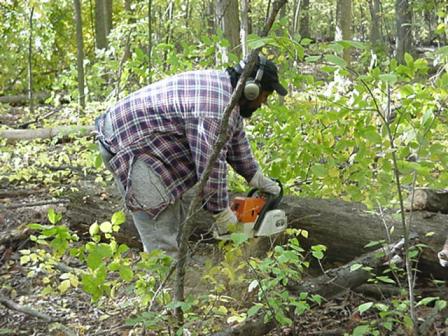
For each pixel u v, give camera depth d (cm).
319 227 445
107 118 391
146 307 386
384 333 367
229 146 391
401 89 361
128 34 1090
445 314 381
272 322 360
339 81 588
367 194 376
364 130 357
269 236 402
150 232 386
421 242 416
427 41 2033
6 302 420
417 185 455
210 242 460
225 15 891
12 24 1368
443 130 433
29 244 540
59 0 1565
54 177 694
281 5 292
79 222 502
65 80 1149
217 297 362
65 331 392
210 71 375
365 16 2609
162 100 370
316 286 390
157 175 373
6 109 1270
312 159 492
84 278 324
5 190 663
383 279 349
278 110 504
